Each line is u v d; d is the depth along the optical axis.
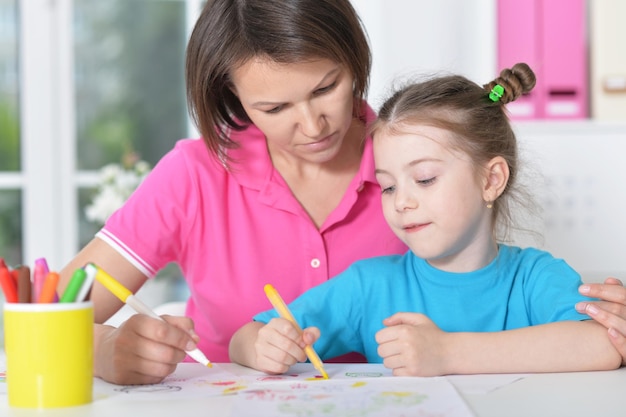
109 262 1.44
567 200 2.48
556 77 2.64
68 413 0.88
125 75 3.64
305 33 1.22
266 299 1.51
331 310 1.40
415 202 1.27
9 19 3.58
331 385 1.00
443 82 1.37
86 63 3.62
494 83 1.40
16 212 3.61
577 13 2.63
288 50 1.21
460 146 1.28
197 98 1.40
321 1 1.25
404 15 2.83
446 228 1.28
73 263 1.44
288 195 1.50
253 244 1.51
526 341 1.10
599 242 2.48
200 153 1.53
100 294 1.43
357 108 1.44
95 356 1.11
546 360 1.09
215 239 1.51
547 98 2.64
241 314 1.51
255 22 1.24
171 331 1.06
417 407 0.87
